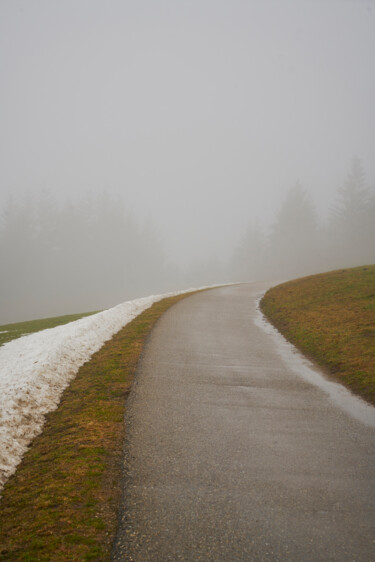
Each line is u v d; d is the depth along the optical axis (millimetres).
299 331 17219
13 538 4176
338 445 6738
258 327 19297
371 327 16062
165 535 4215
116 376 10547
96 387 9742
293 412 8336
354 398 9391
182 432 7082
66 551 3949
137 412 8031
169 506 4758
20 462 6113
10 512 4691
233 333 17484
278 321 20703
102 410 8125
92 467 5711
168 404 8555
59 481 5328
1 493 5172
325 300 24125
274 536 4223
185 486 5234
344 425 7684
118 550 3988
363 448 6652
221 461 5992
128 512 4629
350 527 4430
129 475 5516
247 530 4316
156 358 12602
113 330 17734
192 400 8867
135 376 10562
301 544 4105
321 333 16141
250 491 5141
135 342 14930
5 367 11203
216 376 10867
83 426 7301
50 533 4234
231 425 7492
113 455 6137
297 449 6516
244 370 11625
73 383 10180
